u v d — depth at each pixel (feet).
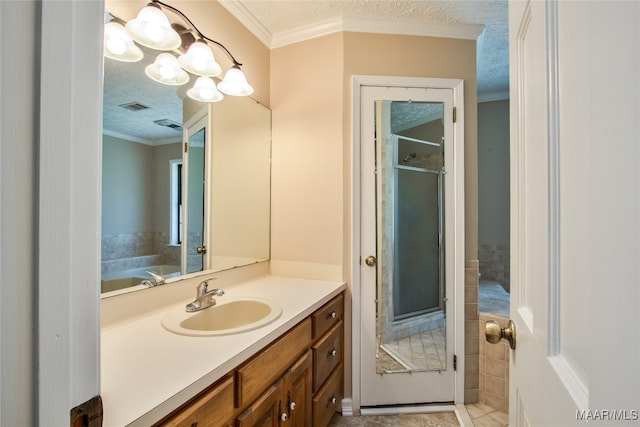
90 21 1.12
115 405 2.08
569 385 1.39
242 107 5.79
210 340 3.14
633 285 0.97
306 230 6.22
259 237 6.23
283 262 6.38
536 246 1.82
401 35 6.04
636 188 0.96
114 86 3.73
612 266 1.07
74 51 1.05
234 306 4.56
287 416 3.67
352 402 5.81
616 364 1.04
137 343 3.06
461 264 5.94
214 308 4.25
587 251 1.24
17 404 0.91
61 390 1.02
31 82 0.93
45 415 0.96
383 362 5.99
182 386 2.31
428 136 6.07
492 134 9.66
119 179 3.79
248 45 5.91
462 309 5.95
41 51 0.95
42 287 0.96
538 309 1.78
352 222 5.93
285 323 3.66
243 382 2.95
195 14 4.76
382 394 5.92
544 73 1.66
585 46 1.25
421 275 6.07
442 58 6.06
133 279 3.87
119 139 3.79
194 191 4.82
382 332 6.04
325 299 4.86
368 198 5.98
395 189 6.07
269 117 6.50
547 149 1.63
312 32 6.16
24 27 0.92
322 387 4.76
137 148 3.99
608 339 1.09
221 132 5.32
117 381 2.37
